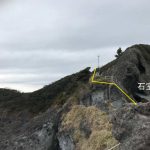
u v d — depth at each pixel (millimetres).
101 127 41406
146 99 51781
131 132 33469
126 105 37344
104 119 42938
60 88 64625
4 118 61875
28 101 65375
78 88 56812
